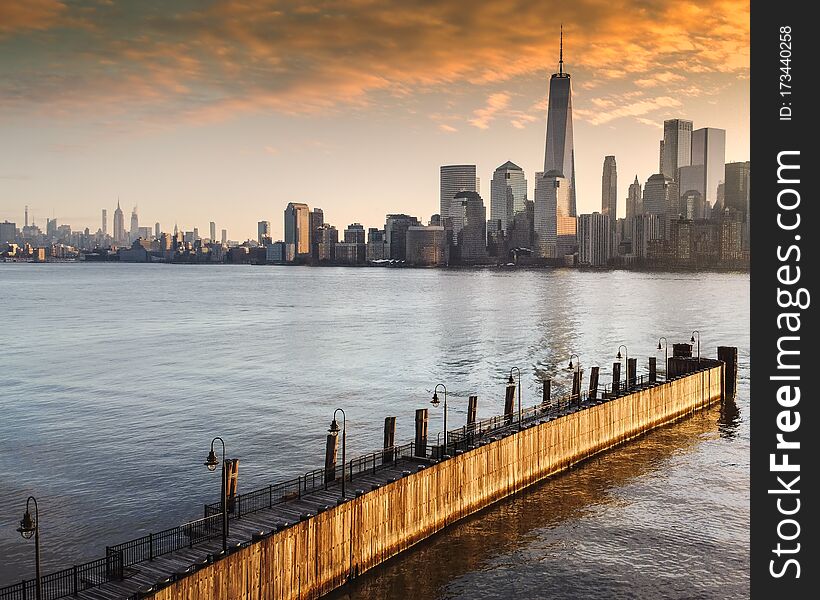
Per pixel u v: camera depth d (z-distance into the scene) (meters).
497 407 99.06
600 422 73.69
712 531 54.41
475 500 57.09
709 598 45.22
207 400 102.94
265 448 78.75
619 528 54.81
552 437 66.31
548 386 76.75
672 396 87.62
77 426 87.88
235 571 38.56
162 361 137.38
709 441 78.62
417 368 130.38
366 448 78.56
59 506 61.38
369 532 47.34
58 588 40.34
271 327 198.62
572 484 64.25
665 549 51.47
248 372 126.00
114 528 56.75
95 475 69.50
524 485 62.56
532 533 53.72
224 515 39.72
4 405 99.19
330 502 47.53
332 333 184.62
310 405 100.25
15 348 153.75
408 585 45.91
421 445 58.34
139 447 79.00
